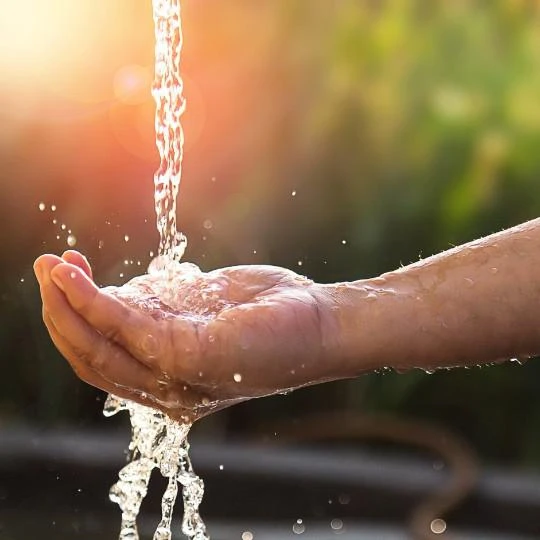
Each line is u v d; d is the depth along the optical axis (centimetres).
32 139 438
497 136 459
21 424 392
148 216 431
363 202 450
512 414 440
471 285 174
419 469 350
